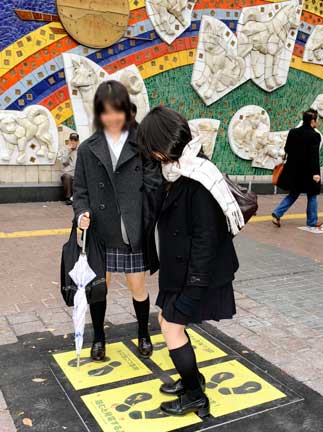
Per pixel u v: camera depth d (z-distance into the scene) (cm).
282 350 331
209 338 347
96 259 286
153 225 259
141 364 310
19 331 355
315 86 1084
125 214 281
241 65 972
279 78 1021
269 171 1058
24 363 308
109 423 248
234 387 283
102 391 278
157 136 224
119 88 276
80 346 279
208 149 970
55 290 446
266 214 848
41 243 609
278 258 570
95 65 843
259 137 1019
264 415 257
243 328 366
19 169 841
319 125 1107
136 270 297
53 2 799
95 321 311
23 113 816
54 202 867
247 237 675
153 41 884
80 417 253
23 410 258
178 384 275
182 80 927
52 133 843
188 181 229
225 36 941
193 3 901
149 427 246
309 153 703
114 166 281
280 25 988
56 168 867
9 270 502
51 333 353
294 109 1067
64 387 281
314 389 282
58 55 820
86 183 290
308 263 553
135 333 356
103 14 827
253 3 963
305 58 1052
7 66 792
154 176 278
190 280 228
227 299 247
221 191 223
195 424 249
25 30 792
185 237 234
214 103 970
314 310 408
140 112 885
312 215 734
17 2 777
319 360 318
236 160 1016
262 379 292
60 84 832
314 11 1043
